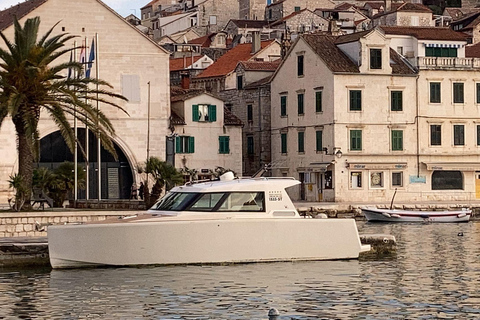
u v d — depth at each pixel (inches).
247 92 4557.1
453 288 1733.5
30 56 2427.4
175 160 4072.3
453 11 7116.1
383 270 1935.3
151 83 3919.8
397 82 4077.3
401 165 4067.4
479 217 3639.3
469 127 4175.7
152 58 3917.3
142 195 3695.9
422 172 4106.8
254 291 1689.2
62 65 2466.8
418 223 3331.7
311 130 4126.5
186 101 4106.8
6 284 1754.4
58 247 1893.5
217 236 1925.4
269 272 1870.1
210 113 4151.1
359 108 4020.7
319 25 6461.6
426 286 1753.2
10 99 2345.0
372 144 4040.4
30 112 2425.0
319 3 7155.5
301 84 4183.1
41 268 1929.1
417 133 4099.4
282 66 4313.5
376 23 5693.9
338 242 2018.9
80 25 3806.6
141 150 3895.2
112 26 3858.3
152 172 2947.8
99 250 1894.7
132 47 3890.3
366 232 2903.5
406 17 5526.6
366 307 1565.0
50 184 2930.6
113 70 3870.6
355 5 7455.7
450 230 2984.7
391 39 4207.7
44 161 3759.8
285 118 4298.7
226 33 6825.8
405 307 1566.2
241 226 1937.7
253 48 5147.6
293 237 1978.3
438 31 4288.9
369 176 4033.0
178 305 1573.6
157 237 1900.8
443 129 4138.8
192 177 3969.0
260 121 4453.7
